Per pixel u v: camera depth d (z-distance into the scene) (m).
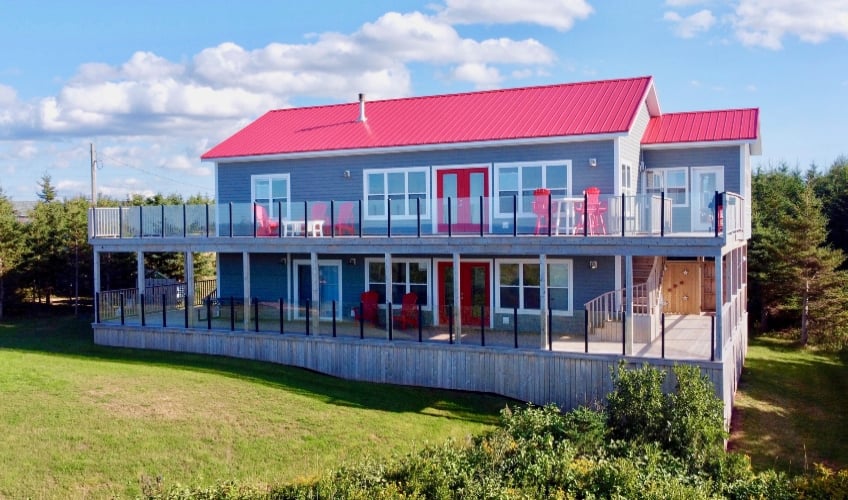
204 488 11.18
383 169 23.58
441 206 20.58
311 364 20.98
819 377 24.12
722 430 13.67
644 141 23.66
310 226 22.25
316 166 24.58
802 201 31.42
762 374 24.45
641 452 12.91
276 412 16.22
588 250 18.23
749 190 26.50
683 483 11.62
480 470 11.17
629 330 17.27
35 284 35.31
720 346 16.47
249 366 20.64
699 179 23.72
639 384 14.30
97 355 22.36
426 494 10.21
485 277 22.39
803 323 29.92
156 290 26.23
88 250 35.56
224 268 26.47
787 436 17.88
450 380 19.20
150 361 21.34
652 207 17.94
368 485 10.35
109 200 41.94
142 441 14.19
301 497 10.16
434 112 25.48
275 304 22.72
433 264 22.91
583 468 11.32
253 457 13.70
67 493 12.06
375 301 22.66
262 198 25.52
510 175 21.91
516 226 19.34
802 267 30.39
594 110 22.30
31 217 35.47
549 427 13.37
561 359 17.81
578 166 21.00
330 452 14.07
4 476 12.56
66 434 14.37
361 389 18.89
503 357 18.55
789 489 11.13
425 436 15.27
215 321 23.73
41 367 19.52
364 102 27.62
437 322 22.69
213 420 15.49
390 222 20.92
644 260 21.00
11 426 14.69
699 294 24.36
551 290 21.55
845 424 18.88
